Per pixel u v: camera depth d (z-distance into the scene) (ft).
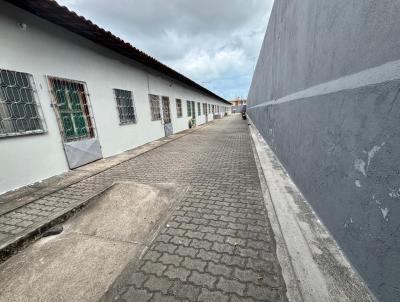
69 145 17.26
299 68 11.70
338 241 6.78
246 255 7.07
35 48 14.84
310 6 9.85
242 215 9.74
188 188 13.29
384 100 4.49
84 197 12.09
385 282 4.53
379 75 4.72
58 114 16.49
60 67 16.87
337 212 6.83
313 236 7.39
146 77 31.19
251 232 8.38
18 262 7.23
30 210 10.68
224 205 10.81
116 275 6.41
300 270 5.97
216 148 26.53
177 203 11.19
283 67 16.43
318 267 6.00
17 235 8.27
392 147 4.27
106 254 7.43
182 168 17.94
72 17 15.03
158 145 29.35
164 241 8.00
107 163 19.74
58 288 6.03
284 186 12.22
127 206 10.94
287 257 6.80
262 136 31.76
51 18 15.30
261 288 5.75
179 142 32.19
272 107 21.47
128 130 26.20
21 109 13.99
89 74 19.97
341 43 6.68
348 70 6.24
